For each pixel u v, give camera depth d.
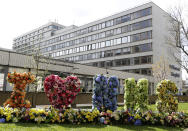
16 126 5.98
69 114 7.18
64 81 8.22
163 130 6.61
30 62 16.30
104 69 26.89
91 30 54.72
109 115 7.50
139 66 42.34
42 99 14.14
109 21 50.56
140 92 10.00
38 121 6.63
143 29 43.03
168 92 9.16
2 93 12.14
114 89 8.98
